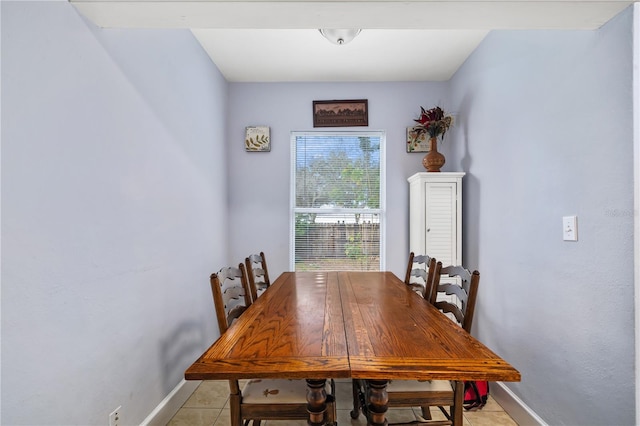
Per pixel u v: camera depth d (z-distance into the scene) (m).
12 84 0.94
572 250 1.41
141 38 1.59
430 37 2.32
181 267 2.02
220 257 2.81
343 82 3.09
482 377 0.84
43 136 1.04
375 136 3.14
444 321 1.26
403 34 2.29
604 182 1.24
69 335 1.13
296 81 3.08
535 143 1.68
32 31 1.00
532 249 1.70
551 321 1.55
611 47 1.21
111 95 1.36
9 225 0.93
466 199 2.62
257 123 3.09
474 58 2.48
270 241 3.07
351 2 1.16
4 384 0.91
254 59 2.64
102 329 1.30
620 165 1.17
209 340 2.45
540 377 1.63
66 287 1.12
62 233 1.11
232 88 3.09
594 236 1.29
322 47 2.46
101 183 1.30
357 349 0.99
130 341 1.48
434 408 1.91
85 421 1.21
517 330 1.84
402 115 3.08
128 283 1.47
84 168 1.21
